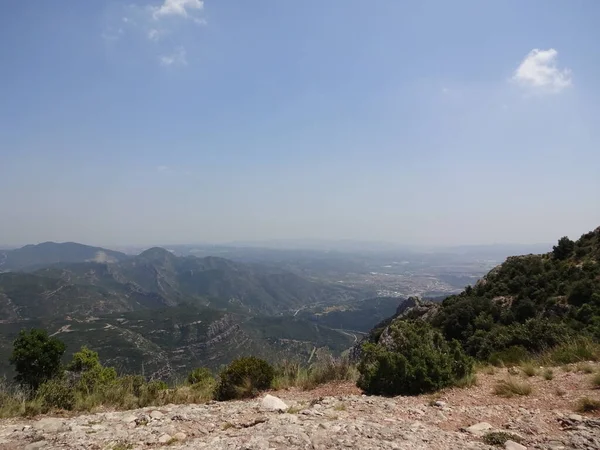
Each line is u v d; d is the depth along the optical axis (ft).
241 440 17.90
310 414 23.26
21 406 28.89
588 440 16.31
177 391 36.06
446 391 28.14
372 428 19.04
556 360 35.32
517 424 19.45
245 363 36.04
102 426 22.95
